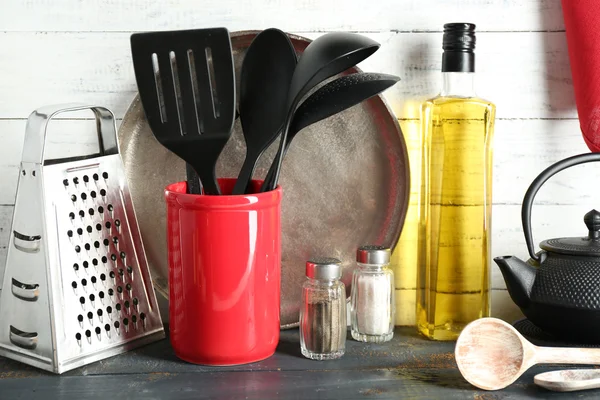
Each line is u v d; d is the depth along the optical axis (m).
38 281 0.92
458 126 1.05
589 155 1.00
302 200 1.13
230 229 0.92
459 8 1.11
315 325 0.98
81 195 0.95
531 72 1.12
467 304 1.08
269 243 0.96
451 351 1.03
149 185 1.11
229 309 0.94
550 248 0.99
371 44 0.90
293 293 1.14
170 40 0.95
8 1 1.09
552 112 1.13
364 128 1.11
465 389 0.89
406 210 1.09
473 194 1.06
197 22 1.10
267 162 1.13
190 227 0.93
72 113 1.11
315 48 0.92
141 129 1.10
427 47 1.12
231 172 1.13
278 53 1.01
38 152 0.90
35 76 1.11
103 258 0.97
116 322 0.99
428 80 1.12
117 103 1.12
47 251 0.90
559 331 0.97
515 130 1.14
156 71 0.99
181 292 0.95
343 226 1.13
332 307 0.98
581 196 1.15
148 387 0.89
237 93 1.08
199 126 0.96
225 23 1.10
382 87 0.95
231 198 0.91
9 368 0.95
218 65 0.95
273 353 1.02
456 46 1.03
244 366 0.96
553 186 1.15
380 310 1.06
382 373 0.94
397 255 1.16
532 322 1.01
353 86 0.95
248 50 1.02
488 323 0.90
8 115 1.11
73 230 0.94
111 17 1.10
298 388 0.89
